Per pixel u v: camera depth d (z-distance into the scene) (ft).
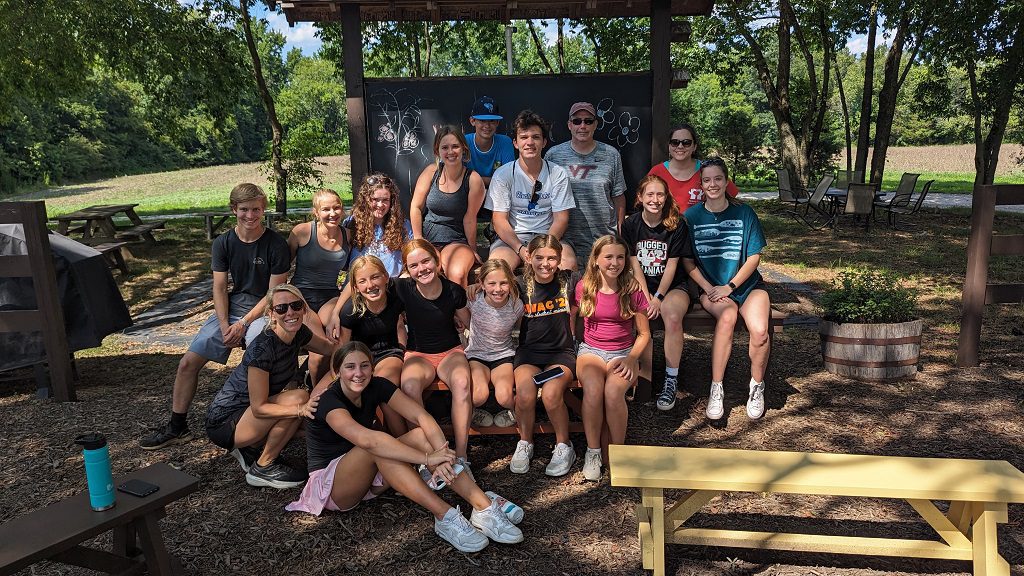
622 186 18.99
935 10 50.39
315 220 15.66
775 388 17.39
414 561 10.57
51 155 144.77
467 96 21.89
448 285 13.67
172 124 58.44
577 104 17.66
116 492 9.30
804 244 39.70
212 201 83.66
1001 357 19.38
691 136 17.80
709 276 16.28
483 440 14.99
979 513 9.41
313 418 11.69
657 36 21.15
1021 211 54.54
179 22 50.24
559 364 13.64
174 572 10.18
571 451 13.46
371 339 13.93
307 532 11.38
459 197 16.75
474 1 21.36
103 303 18.39
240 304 15.25
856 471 9.50
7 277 17.22
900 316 17.98
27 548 7.88
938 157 135.44
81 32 47.70
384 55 64.13
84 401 17.47
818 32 69.72
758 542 10.05
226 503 12.35
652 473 9.50
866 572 10.16
